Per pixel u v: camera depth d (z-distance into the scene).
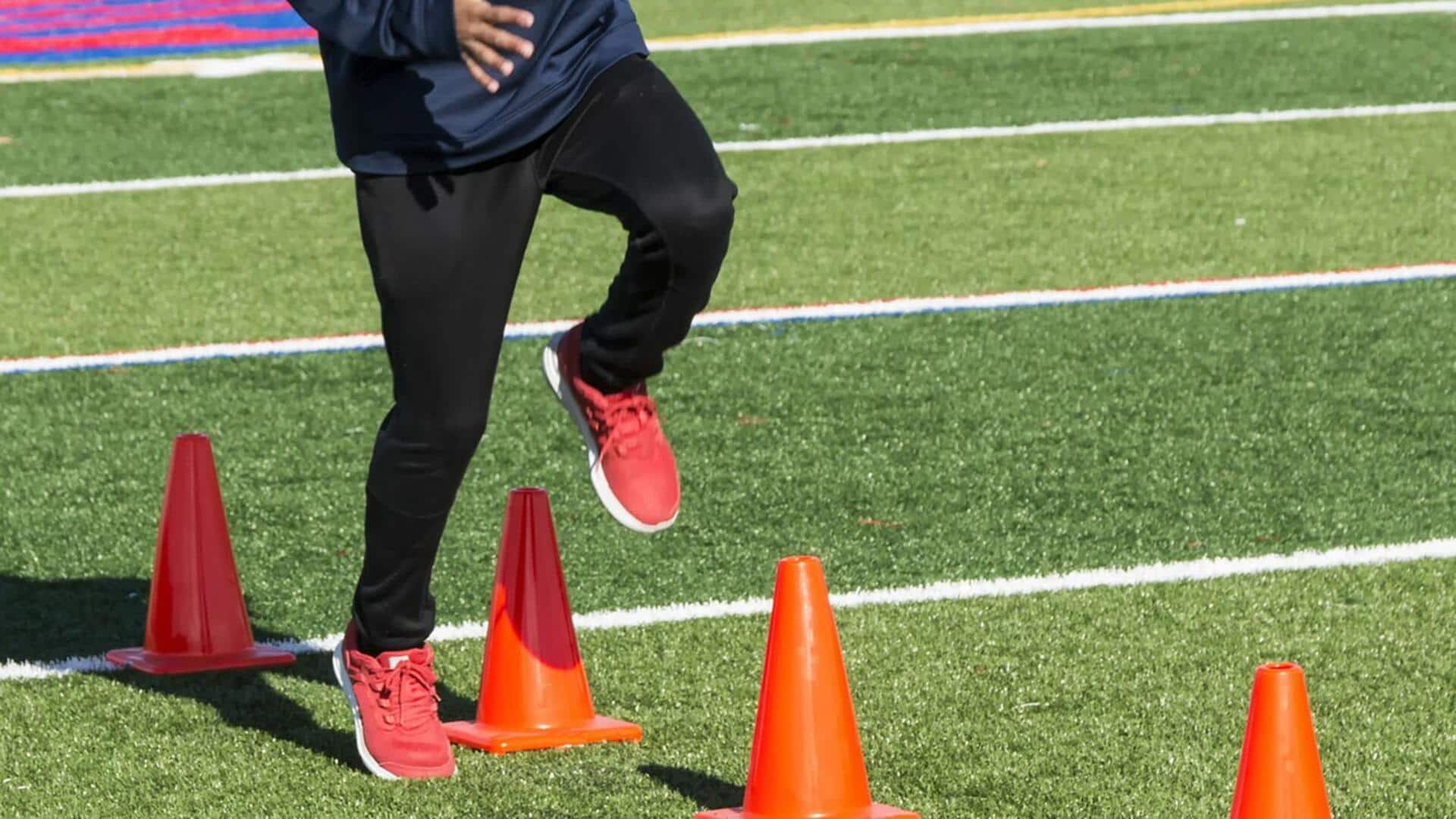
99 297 11.45
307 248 12.64
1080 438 8.50
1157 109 16.73
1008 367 9.61
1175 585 6.71
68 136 16.70
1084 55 19.48
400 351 4.76
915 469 8.13
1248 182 14.01
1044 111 16.78
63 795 5.10
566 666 5.45
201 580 6.13
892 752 5.29
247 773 5.22
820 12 23.09
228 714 5.68
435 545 5.02
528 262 12.16
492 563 7.11
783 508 7.66
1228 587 6.68
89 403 9.29
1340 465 8.10
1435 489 7.78
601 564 7.04
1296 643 6.13
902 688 5.79
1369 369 9.49
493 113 4.59
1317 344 9.94
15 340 10.50
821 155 15.26
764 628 6.34
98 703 5.79
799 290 11.25
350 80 4.67
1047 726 5.47
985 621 6.38
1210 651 6.08
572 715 5.44
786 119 16.73
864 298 11.02
